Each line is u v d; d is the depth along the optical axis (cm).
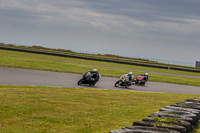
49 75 3147
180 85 4150
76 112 1327
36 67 3797
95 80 2742
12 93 1639
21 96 1563
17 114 1161
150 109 1609
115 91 2458
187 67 10519
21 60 4578
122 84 3022
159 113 1137
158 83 4053
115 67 6188
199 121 1266
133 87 3198
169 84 4094
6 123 1023
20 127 991
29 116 1153
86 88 2455
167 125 930
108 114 1353
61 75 3312
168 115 1090
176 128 894
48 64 4538
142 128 859
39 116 1170
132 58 11956
